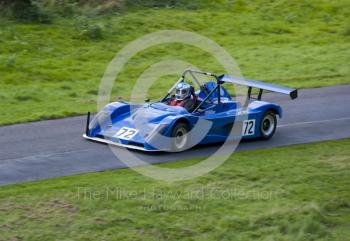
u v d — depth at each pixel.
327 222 42.41
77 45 94.81
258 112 57.81
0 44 90.88
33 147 54.69
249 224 41.09
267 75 86.81
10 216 40.25
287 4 124.12
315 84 82.44
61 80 82.19
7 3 101.38
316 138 60.25
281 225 41.25
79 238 38.47
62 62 88.19
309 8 123.44
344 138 60.53
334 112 70.12
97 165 50.00
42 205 41.88
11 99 72.00
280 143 58.12
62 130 60.09
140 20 106.25
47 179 46.69
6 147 54.62
